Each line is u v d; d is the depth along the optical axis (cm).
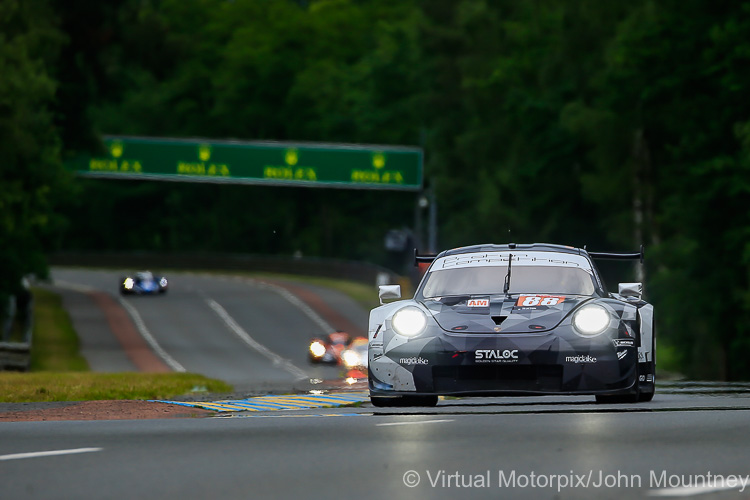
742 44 17588
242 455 3003
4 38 18812
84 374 9156
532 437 3309
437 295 4462
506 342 4059
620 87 19962
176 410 4628
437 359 4103
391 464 2831
